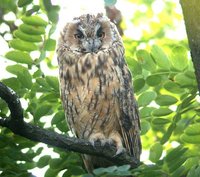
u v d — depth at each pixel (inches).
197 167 335.0
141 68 382.0
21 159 371.9
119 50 444.8
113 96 426.0
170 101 376.2
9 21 442.6
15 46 391.9
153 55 379.6
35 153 373.7
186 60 374.0
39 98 384.2
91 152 353.4
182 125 395.9
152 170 331.9
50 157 376.8
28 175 370.9
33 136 325.4
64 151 381.1
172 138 411.5
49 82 380.5
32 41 390.6
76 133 437.7
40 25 387.2
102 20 454.9
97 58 433.1
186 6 285.6
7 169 371.2
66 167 384.5
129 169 312.7
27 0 358.6
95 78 427.5
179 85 373.1
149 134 503.8
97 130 434.3
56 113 387.5
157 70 378.0
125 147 430.9
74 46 445.1
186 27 287.4
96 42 442.6
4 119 318.0
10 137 372.8
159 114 379.6
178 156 347.3
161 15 697.0
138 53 382.3
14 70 376.2
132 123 422.0
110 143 426.3
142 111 386.0
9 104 305.4
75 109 429.4
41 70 384.2
